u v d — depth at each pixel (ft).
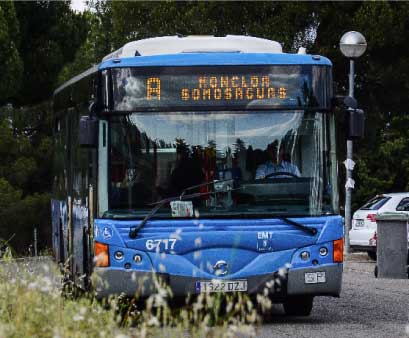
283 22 254.88
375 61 257.55
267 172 93.45
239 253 91.86
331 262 93.09
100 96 93.61
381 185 265.95
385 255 160.35
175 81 93.91
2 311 58.59
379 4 251.39
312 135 94.27
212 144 93.50
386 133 271.08
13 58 248.52
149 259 91.35
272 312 108.17
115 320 60.80
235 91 94.17
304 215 93.30
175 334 59.00
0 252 84.23
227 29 260.62
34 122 260.21
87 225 98.32
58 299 55.72
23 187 253.44
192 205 92.38
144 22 271.90
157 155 93.15
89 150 97.30
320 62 94.99
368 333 89.35
